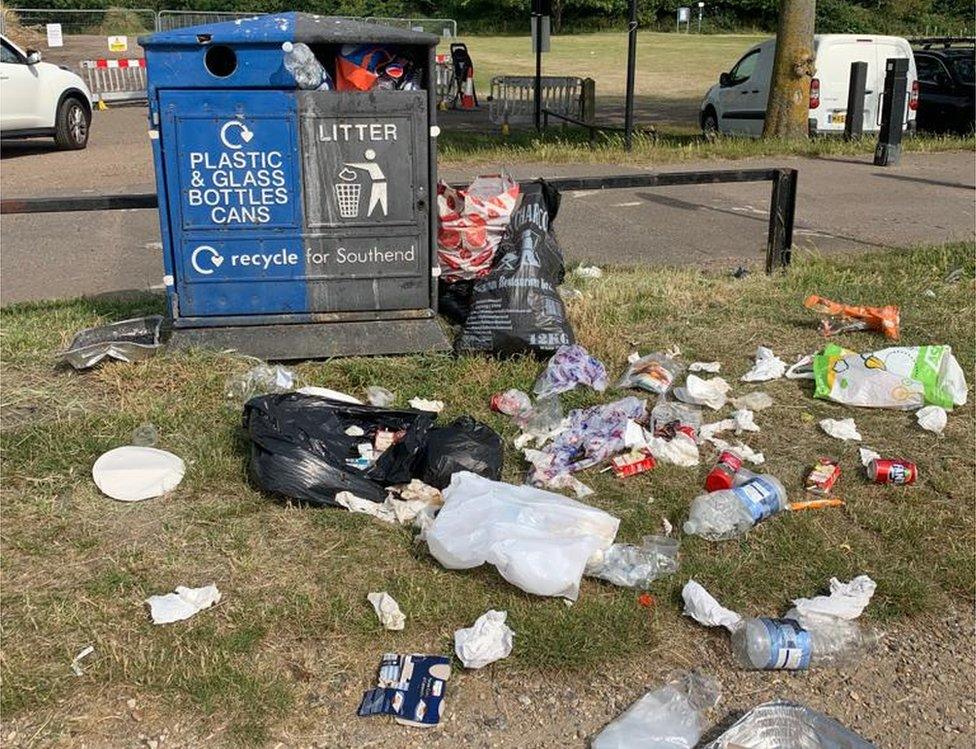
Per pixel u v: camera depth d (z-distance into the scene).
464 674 3.06
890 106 13.13
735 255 8.26
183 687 2.94
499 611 3.25
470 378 4.96
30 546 3.56
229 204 4.86
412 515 3.79
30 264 7.89
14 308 6.18
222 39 4.64
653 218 9.83
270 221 4.91
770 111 15.64
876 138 15.75
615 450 4.28
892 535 3.79
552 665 3.08
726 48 46.00
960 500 4.06
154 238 8.83
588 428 4.45
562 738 2.86
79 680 2.96
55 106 14.18
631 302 6.32
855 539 3.78
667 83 31.89
